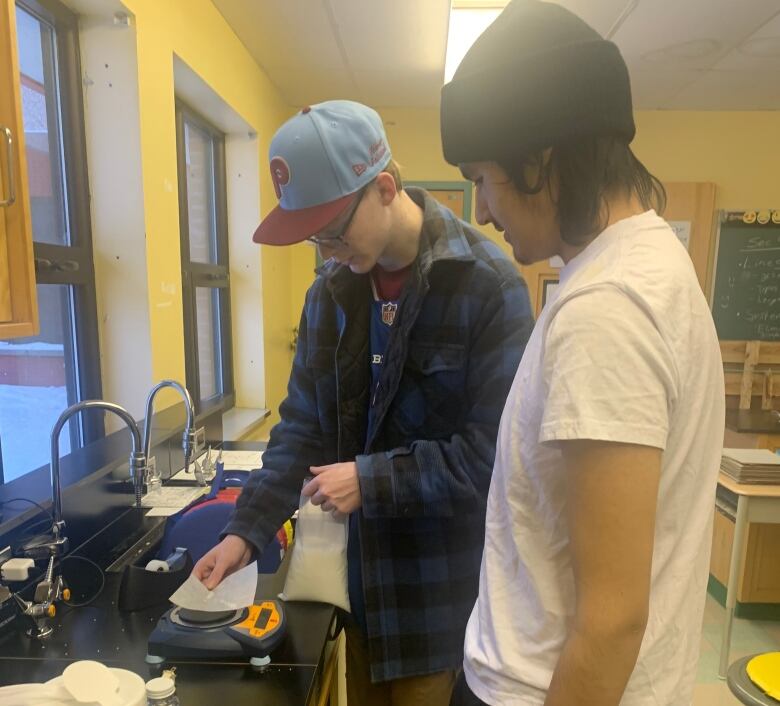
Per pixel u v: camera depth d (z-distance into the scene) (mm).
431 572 1147
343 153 956
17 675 906
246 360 3553
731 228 4055
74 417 1925
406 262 1138
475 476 1040
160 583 1119
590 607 508
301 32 2895
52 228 1836
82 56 1847
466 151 616
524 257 668
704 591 641
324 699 1075
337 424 1243
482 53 602
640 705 586
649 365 503
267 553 1394
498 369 1052
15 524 1107
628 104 582
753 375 4105
